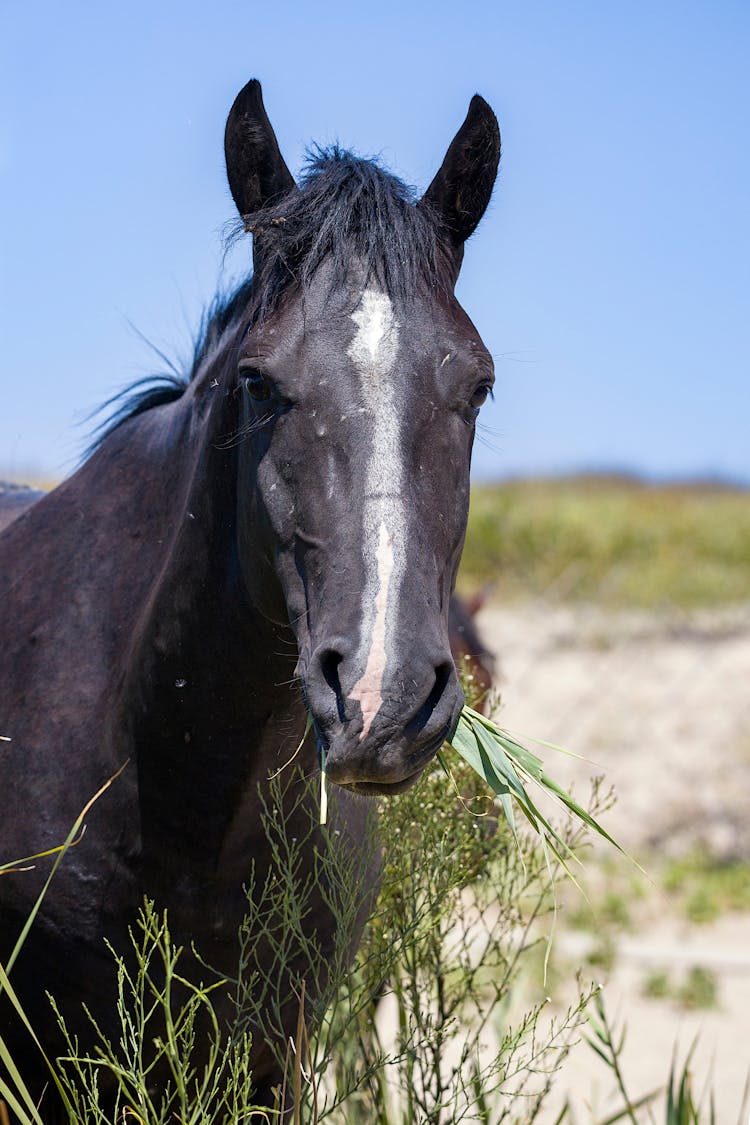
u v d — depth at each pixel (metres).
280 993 2.94
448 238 2.81
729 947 6.63
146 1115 2.50
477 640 5.82
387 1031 5.16
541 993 5.78
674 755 9.34
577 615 13.24
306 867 2.92
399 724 2.14
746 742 9.55
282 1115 3.01
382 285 2.46
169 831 2.80
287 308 2.52
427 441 2.40
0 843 2.89
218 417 2.77
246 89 2.81
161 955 2.81
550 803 7.99
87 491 3.28
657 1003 5.97
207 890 2.82
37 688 3.01
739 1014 5.86
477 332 2.62
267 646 2.71
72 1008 2.85
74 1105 2.73
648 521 18.08
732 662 11.56
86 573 3.12
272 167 2.84
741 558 16.97
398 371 2.39
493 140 2.84
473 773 3.40
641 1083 5.02
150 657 2.83
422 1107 3.16
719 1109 4.81
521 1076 4.75
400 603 2.21
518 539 16.95
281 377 2.43
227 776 2.79
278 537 2.46
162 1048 2.50
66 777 2.89
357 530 2.29
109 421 3.61
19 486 4.68
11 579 3.22
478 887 3.99
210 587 2.75
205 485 2.78
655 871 7.73
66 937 2.82
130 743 2.85
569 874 2.72
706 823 8.34
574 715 10.28
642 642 12.46
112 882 2.82
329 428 2.38
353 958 3.17
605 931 6.86
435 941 3.44
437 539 2.37
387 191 2.57
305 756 2.85
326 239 2.52
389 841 3.16
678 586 15.10
